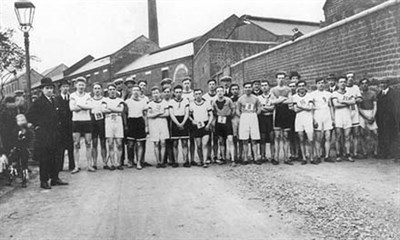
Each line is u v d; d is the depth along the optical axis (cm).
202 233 478
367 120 983
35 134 732
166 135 940
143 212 570
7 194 698
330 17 1902
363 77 1081
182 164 991
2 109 795
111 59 4569
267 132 947
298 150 996
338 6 1839
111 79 4566
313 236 459
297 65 1494
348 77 962
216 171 868
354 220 506
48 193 699
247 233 475
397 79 937
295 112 954
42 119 735
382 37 991
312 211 549
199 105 941
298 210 557
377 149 989
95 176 845
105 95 1060
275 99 933
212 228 495
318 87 951
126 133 941
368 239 443
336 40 1209
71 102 883
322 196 621
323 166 891
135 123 925
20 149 763
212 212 563
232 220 525
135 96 931
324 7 1950
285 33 3481
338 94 952
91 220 538
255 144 970
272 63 1722
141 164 939
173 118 936
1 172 763
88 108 888
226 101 947
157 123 938
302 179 750
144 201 631
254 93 1002
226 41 2806
